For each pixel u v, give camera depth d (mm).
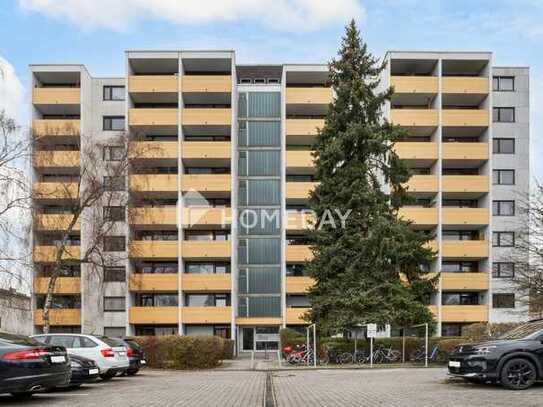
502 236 49594
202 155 47719
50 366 12789
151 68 50750
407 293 28391
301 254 47344
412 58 48469
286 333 36281
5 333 13555
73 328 47875
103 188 35031
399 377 19234
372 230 28438
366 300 27703
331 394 14219
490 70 48594
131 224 37094
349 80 31250
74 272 46781
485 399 12133
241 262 49719
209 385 17625
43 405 12445
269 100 51531
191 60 49094
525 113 51094
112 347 19734
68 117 50969
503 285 47906
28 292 30281
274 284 49469
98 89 50906
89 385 17875
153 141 46656
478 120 48094
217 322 46219
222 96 49812
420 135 50688
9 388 12125
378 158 31531
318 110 51125
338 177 30203
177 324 47594
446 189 47469
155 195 48000
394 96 49281
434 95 48969
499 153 50656
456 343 28031
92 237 37625
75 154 41656
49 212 42188
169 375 23484
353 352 30531
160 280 46344
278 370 26891
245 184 50656
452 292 49156
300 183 48094
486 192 47781
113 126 50750
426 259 29484
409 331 33812
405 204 31312
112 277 46375
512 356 13930
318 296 30094
